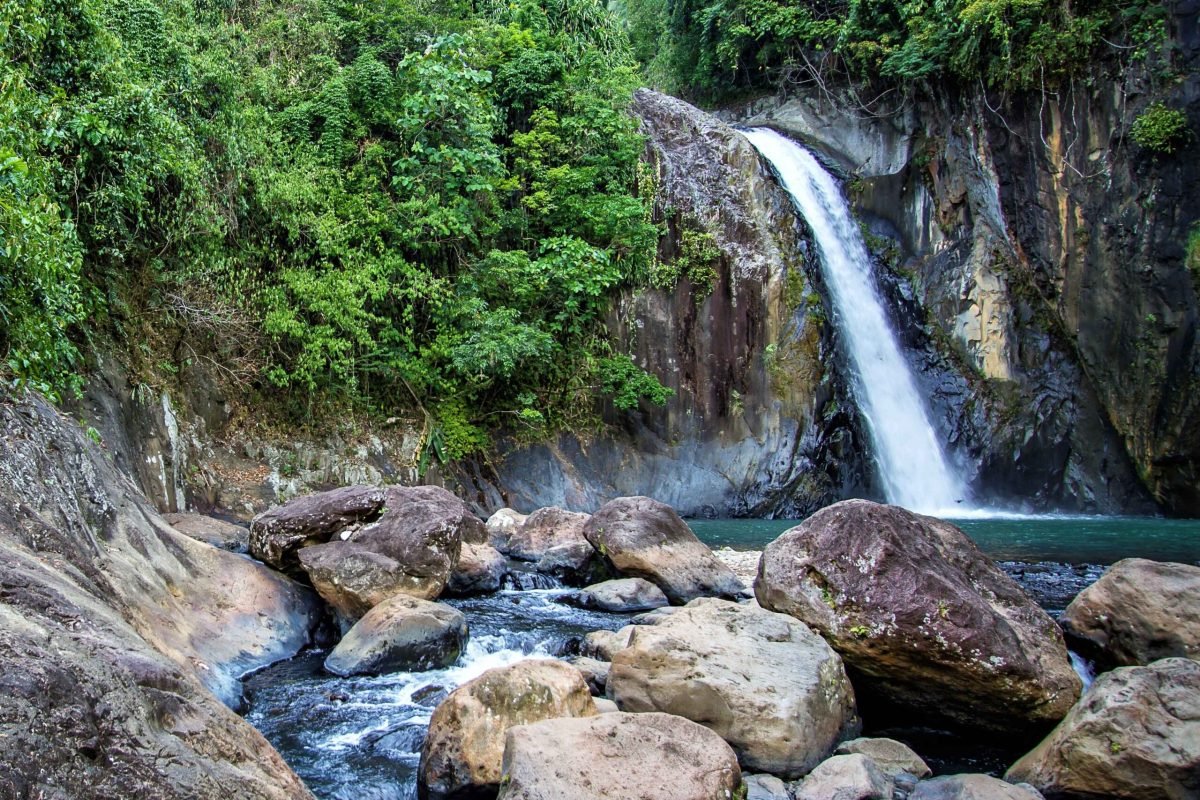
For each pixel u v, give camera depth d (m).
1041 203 22.33
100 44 12.77
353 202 18.20
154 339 14.10
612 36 27.28
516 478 19.89
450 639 7.71
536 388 20.72
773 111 30.88
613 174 22.42
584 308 21.53
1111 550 14.00
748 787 5.19
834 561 6.87
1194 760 4.73
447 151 18.86
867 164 27.61
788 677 5.99
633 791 4.25
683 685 5.87
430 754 5.16
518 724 5.13
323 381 17.27
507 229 21.09
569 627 8.95
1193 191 19.55
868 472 22.36
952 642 6.13
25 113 9.86
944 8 23.47
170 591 7.28
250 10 20.61
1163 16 19.62
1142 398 20.91
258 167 16.56
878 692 6.75
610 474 20.84
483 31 22.45
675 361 21.84
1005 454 22.83
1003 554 13.52
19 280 7.34
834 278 23.97
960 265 23.91
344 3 21.56
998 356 23.16
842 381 22.39
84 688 2.91
